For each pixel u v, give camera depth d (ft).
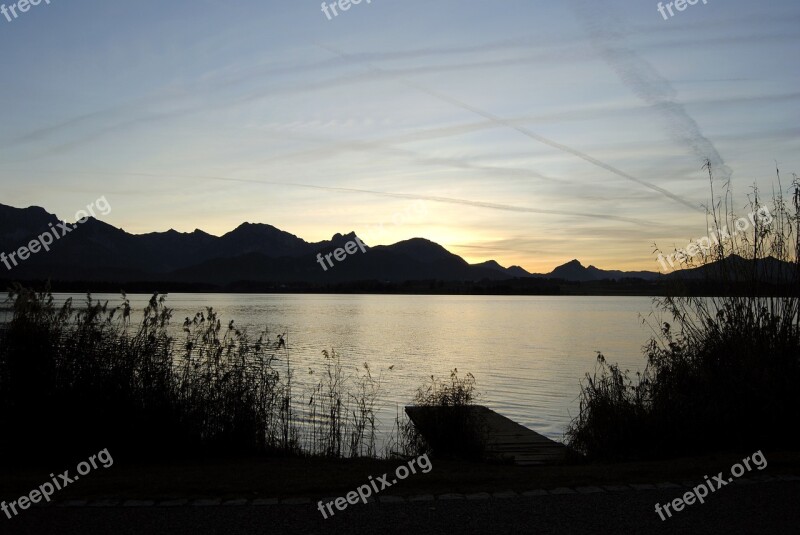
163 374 30.12
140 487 21.02
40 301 29.84
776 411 27.89
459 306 492.13
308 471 24.48
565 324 238.48
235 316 258.57
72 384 28.27
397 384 77.00
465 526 17.07
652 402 32.22
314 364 96.37
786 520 17.53
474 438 36.17
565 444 41.65
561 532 16.60
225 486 21.11
